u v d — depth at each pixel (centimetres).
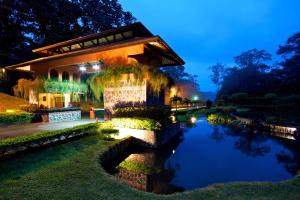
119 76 1105
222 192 410
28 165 542
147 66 1088
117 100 1165
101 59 1174
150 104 1130
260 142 1076
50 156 621
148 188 525
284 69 3522
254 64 4684
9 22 2264
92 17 3038
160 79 1136
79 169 514
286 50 3669
